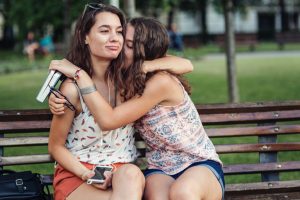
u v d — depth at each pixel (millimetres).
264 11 52625
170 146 3707
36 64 24297
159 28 3709
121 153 3727
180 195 3396
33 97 13031
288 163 4281
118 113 3562
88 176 3537
